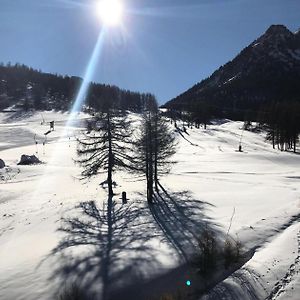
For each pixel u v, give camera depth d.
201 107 142.50
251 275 17.05
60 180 48.12
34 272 18.00
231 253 18.83
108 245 21.05
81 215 27.95
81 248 20.73
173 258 18.70
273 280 16.64
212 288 16.31
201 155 72.00
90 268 17.97
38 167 59.62
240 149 81.81
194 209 28.56
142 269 17.62
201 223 24.45
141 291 16.06
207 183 41.97
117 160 34.94
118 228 24.38
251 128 129.50
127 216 27.23
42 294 15.93
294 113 83.62
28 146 90.62
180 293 15.76
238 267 18.14
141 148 33.88
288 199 31.44
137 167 35.84
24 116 180.25
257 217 25.72
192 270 17.69
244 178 46.59
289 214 26.16
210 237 19.30
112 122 34.44
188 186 39.75
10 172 54.88
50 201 34.62
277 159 67.31
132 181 44.47
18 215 29.42
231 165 59.78
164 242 21.00
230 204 30.03
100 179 46.81
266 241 21.17
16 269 18.44
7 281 17.19
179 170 53.78
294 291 15.68
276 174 51.31
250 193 34.88
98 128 34.59
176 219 25.88
